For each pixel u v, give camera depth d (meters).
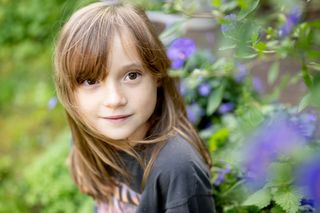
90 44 0.89
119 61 0.90
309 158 0.70
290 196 0.85
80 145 1.06
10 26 2.90
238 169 1.04
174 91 1.03
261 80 1.54
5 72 2.70
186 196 0.92
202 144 1.04
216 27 1.68
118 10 0.93
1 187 1.80
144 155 0.97
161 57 0.96
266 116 1.06
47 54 2.71
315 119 0.97
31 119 2.31
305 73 0.82
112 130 0.92
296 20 0.96
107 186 1.07
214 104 1.17
